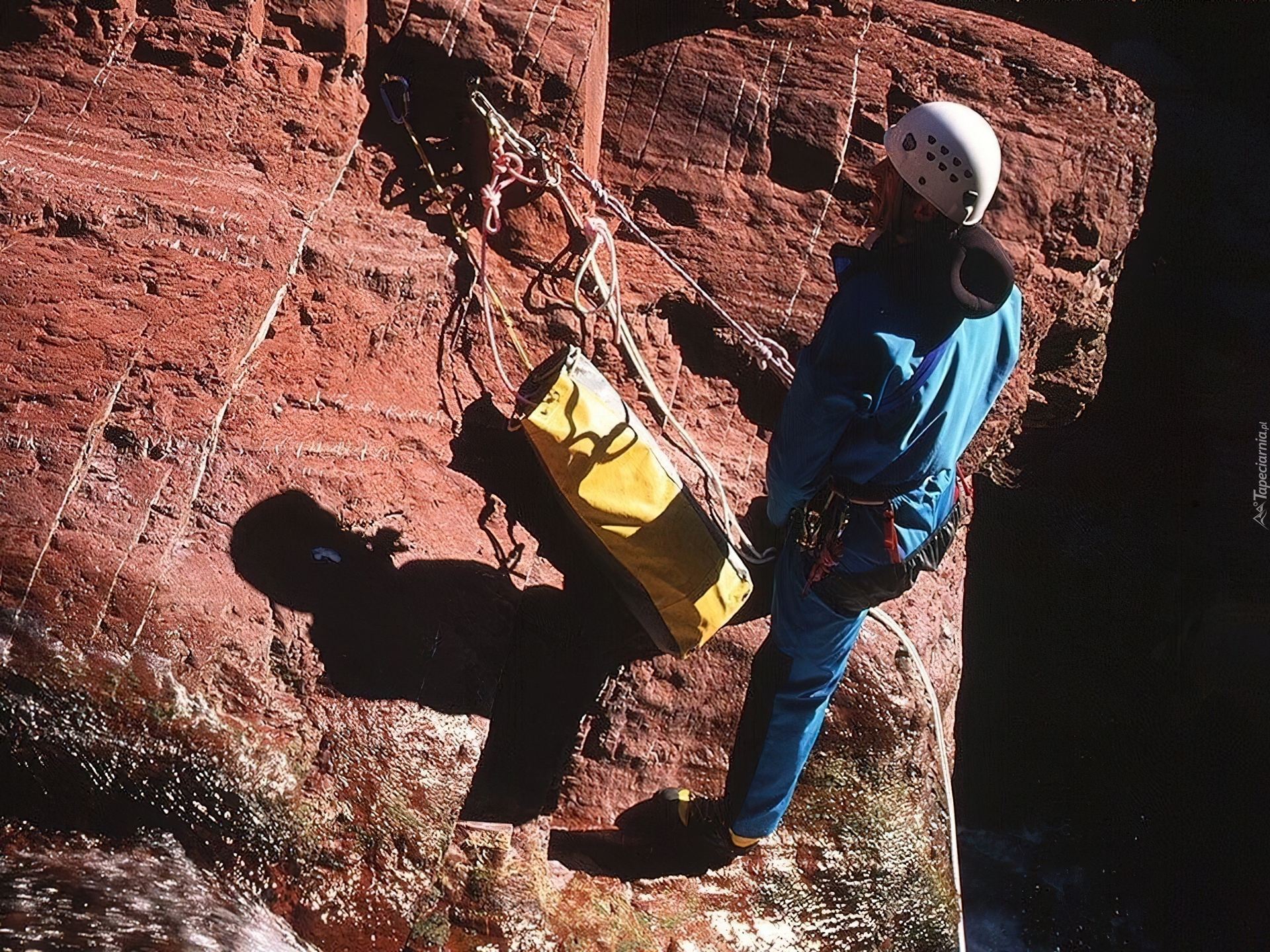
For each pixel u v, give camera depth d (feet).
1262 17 28.94
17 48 13.24
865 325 9.34
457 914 10.80
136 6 13.55
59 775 9.71
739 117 17.08
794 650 11.35
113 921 8.83
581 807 13.14
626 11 17.75
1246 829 24.45
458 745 11.02
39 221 11.92
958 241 9.36
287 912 9.91
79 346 11.25
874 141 17.28
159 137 13.19
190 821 9.85
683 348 15.75
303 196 13.55
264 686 10.49
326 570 11.28
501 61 14.15
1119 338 26.71
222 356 11.66
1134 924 22.58
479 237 14.25
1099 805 24.23
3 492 10.34
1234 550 25.59
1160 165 27.63
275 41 13.85
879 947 12.94
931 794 14.12
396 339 13.16
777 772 11.94
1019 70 18.25
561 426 11.51
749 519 14.02
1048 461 26.37
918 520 10.44
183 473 11.02
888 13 18.66
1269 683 25.66
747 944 12.44
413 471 12.36
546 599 12.64
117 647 10.00
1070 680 25.50
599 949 11.50
